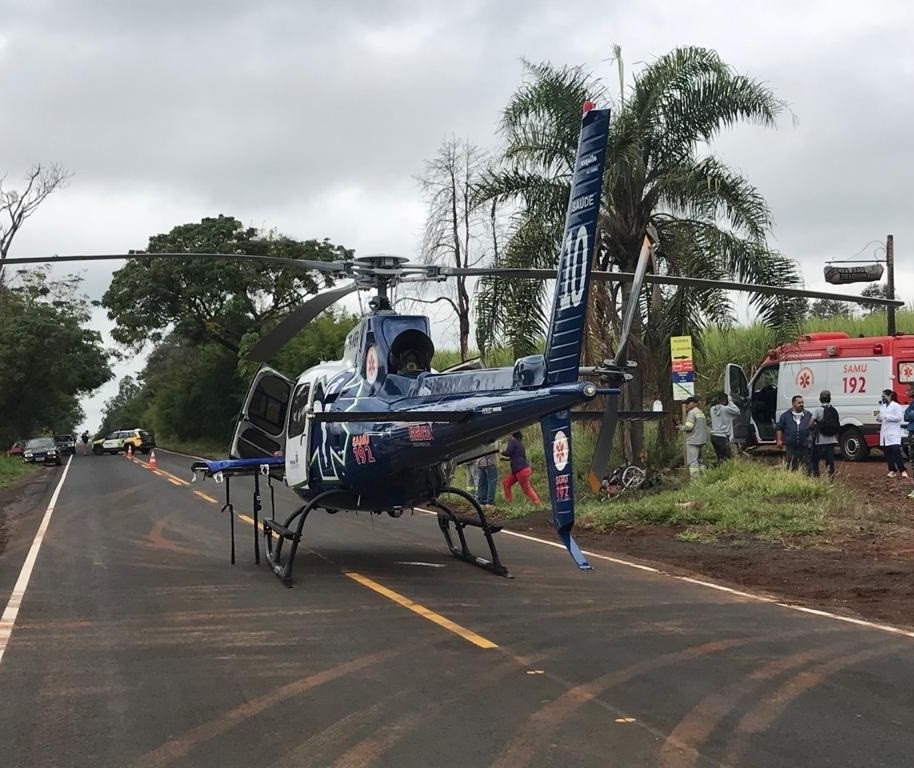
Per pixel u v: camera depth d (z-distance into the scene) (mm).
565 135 18844
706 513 15227
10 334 56719
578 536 15375
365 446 10938
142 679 7043
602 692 6527
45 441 49438
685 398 17453
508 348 18594
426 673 7082
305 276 52188
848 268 22453
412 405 10422
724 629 8562
